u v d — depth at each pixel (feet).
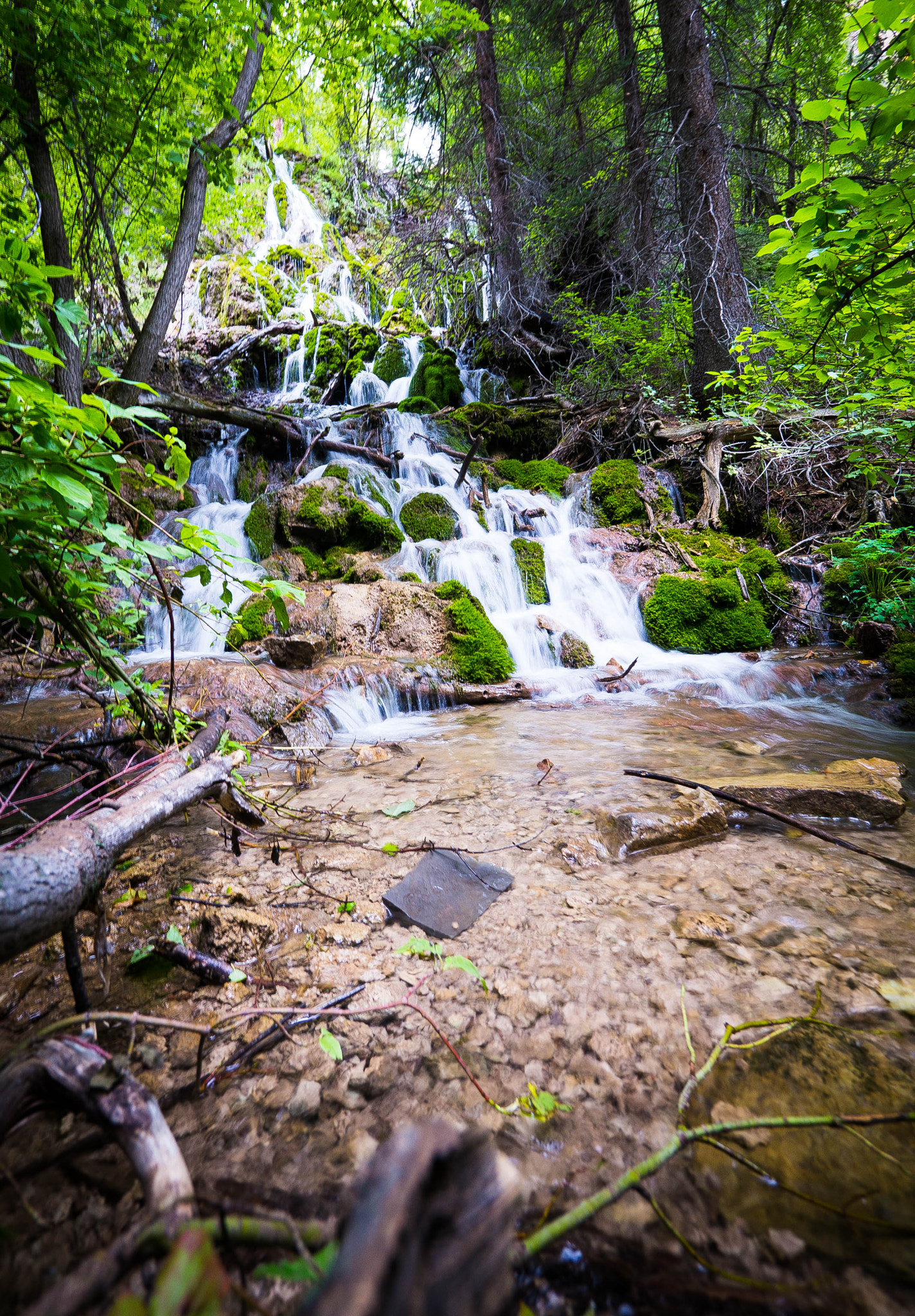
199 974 5.61
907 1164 3.76
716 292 28.30
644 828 8.30
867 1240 3.31
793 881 7.27
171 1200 2.84
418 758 12.80
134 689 8.54
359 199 60.18
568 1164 3.79
